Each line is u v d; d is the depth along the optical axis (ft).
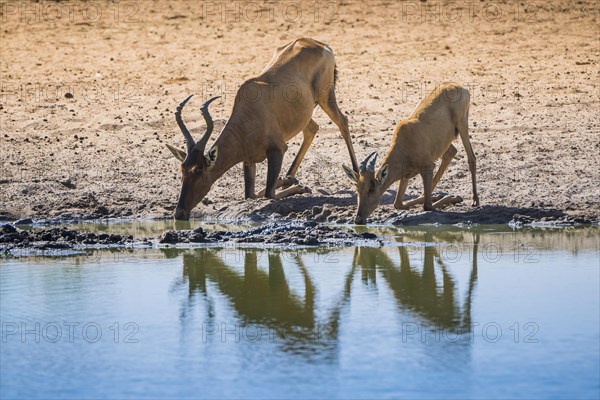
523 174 135.54
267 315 77.51
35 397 61.31
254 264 94.89
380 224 116.57
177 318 76.79
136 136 157.38
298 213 121.70
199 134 158.20
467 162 133.59
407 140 115.96
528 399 60.44
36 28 220.43
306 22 222.89
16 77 188.75
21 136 157.58
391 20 222.48
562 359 67.00
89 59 200.34
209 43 210.38
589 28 214.90
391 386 62.49
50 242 105.19
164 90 180.04
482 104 168.86
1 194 131.95
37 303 80.94
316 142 153.07
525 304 79.46
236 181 137.18
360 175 114.11
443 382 63.10
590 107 165.68
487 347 69.46
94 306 80.02
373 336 72.02
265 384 62.90
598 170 135.64
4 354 68.95
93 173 141.49
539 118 160.56
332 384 62.80
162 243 105.19
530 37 210.18
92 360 67.62
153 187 135.95
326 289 84.89
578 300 80.43
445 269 91.81
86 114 167.63
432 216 117.29
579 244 102.42
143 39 213.46
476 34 212.43
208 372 65.00
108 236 107.24
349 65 193.67
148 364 66.49
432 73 187.73
